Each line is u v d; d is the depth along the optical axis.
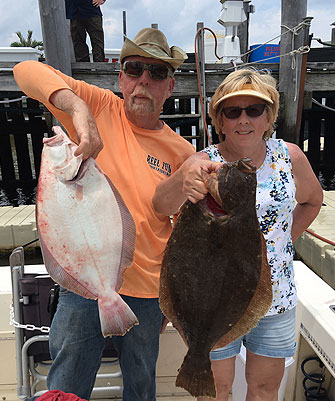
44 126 11.92
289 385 2.45
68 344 1.77
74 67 6.92
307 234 6.44
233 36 8.03
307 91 7.84
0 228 7.05
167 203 1.65
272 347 1.70
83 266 1.34
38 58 7.52
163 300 1.35
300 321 2.31
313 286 2.51
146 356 1.90
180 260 1.31
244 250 1.28
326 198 8.34
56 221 1.32
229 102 1.63
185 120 9.49
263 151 1.70
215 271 1.30
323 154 14.01
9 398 2.53
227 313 1.34
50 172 1.32
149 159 1.85
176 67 1.96
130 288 1.80
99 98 1.86
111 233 1.37
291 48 6.89
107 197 1.37
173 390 2.61
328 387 2.34
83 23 7.00
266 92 1.60
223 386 1.76
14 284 2.14
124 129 1.87
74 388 1.81
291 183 1.68
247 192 1.23
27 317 2.17
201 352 1.35
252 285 1.32
